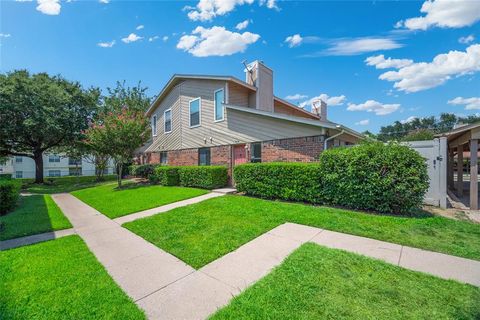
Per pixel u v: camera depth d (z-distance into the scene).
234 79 10.79
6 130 15.95
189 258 3.56
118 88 24.84
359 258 3.28
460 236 4.08
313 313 2.21
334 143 8.94
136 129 12.91
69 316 2.30
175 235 4.60
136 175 18.34
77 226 5.79
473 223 4.86
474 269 2.96
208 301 2.51
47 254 3.87
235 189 9.92
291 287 2.63
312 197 6.72
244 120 10.28
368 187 5.64
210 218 5.62
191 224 5.24
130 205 8.01
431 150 6.56
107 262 3.56
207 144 12.14
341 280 2.75
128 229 5.31
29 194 13.67
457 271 2.91
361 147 6.09
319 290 2.56
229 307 2.35
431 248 3.61
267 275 2.94
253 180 8.20
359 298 2.41
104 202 9.16
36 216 6.96
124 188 13.18
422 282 2.66
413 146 6.70
